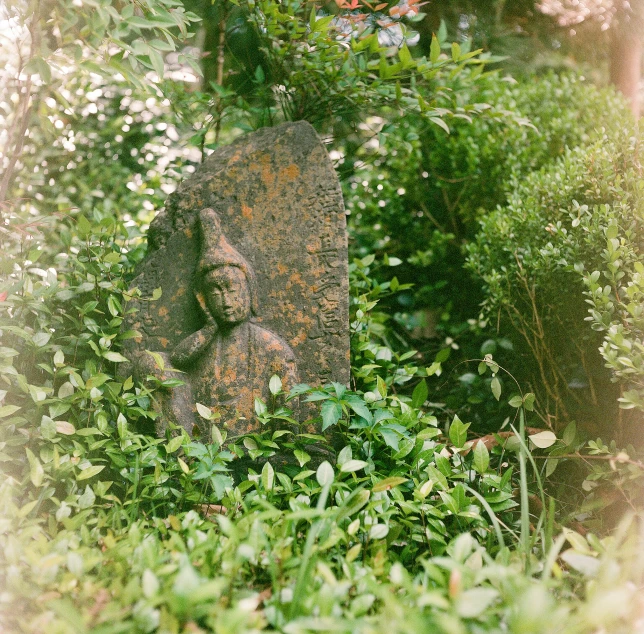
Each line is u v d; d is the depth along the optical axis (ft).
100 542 7.50
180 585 5.02
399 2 12.19
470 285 15.43
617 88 15.11
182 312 10.10
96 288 10.49
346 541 7.02
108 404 9.55
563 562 8.13
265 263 10.09
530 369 11.94
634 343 8.52
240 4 11.41
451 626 4.64
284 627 5.24
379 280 15.87
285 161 10.14
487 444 10.31
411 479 8.89
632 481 8.65
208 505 8.48
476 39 15.83
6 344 9.46
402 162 16.03
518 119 12.17
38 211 13.61
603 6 14.61
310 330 10.01
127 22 8.69
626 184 10.26
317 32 10.62
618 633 5.65
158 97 12.62
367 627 4.99
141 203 15.07
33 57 8.64
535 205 11.46
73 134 14.87
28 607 5.99
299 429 9.75
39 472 7.40
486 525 8.10
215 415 9.02
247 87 14.61
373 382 10.84
